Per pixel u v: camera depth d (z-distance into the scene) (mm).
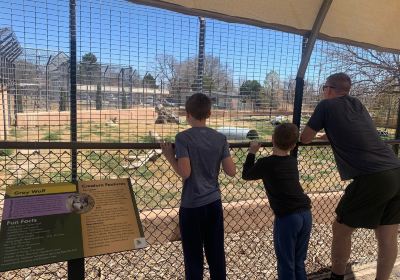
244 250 4480
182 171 2680
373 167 3115
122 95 4422
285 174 2910
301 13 3854
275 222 2982
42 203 2367
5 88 4781
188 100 2859
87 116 4441
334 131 3227
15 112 5207
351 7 4203
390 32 4652
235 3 3615
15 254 2160
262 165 2938
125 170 5473
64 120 4508
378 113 5047
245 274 3922
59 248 2248
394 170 3148
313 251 4488
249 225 4961
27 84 4707
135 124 4773
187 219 2758
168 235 4434
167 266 4043
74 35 3297
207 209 2758
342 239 3438
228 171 2865
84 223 2375
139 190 5336
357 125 3176
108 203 2502
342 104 3242
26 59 4426
